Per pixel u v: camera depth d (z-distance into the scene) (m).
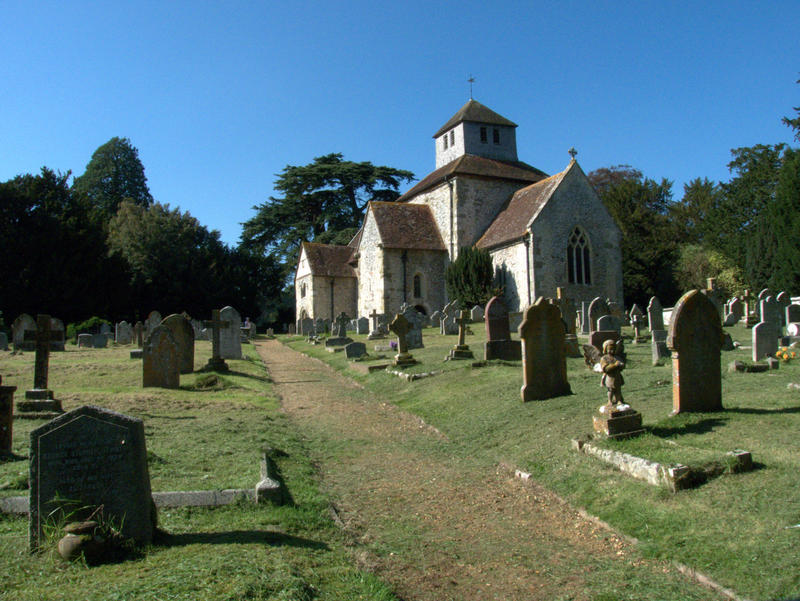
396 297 39.66
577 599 4.87
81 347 28.31
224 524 5.98
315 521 6.34
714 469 6.30
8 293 40.28
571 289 34.41
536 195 37.00
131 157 72.25
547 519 6.59
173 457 8.34
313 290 47.72
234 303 57.03
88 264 44.19
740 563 4.86
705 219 56.78
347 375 19.14
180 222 55.81
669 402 9.72
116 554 4.98
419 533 6.39
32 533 5.05
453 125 45.91
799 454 6.51
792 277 35.31
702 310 8.55
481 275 35.12
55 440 5.10
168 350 14.98
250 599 4.23
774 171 50.69
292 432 10.98
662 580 4.97
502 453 8.91
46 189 44.31
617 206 55.16
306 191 65.75
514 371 14.04
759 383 10.84
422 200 44.91
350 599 4.60
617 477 6.88
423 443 10.33
